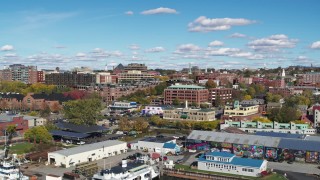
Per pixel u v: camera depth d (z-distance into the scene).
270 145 192.88
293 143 192.38
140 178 154.38
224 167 168.88
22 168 169.50
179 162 185.25
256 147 196.12
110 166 173.25
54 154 177.38
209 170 172.00
